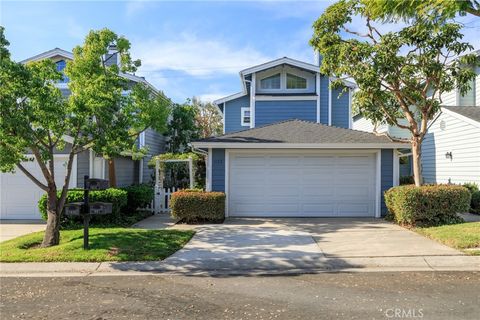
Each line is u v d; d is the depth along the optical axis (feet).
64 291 19.40
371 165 42.42
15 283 20.99
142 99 44.39
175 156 53.36
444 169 53.57
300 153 42.70
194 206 38.86
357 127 86.89
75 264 24.27
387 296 17.88
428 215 34.19
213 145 41.52
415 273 22.07
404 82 36.55
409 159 68.13
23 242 30.01
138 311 16.38
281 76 66.85
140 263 24.47
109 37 43.96
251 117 65.41
